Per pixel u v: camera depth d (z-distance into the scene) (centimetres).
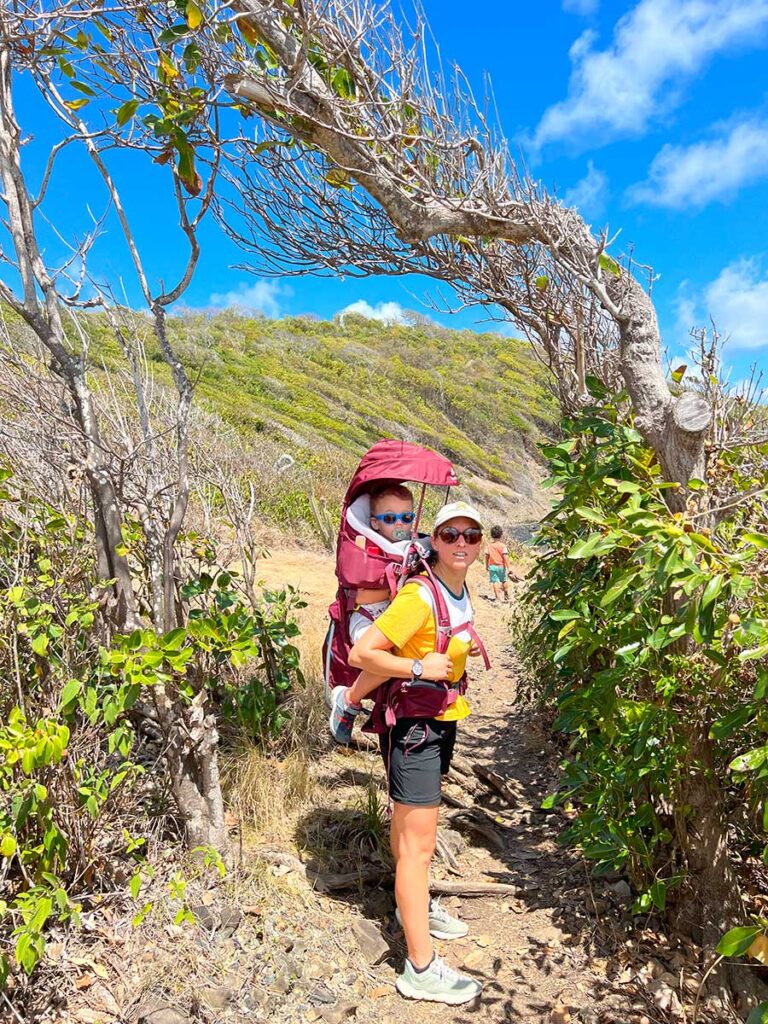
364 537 264
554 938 294
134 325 312
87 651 288
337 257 401
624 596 266
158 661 242
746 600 222
